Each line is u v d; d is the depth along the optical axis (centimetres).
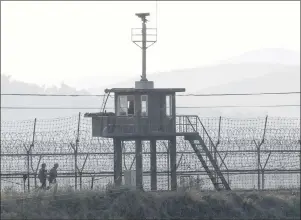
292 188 15612
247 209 14762
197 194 14750
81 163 15825
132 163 15375
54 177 14538
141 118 15588
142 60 16275
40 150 14950
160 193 14738
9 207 13512
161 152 15438
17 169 15338
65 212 13775
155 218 14238
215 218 14525
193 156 16050
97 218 13900
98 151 16112
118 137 15400
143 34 16300
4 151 14775
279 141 15175
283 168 16125
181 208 14500
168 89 15700
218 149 16550
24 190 14450
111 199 14300
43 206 13700
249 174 16588
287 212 14800
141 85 16000
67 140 16362
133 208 14200
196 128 15650
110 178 16075
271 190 15450
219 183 15338
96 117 15662
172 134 15500
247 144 15312
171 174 15275
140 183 15100
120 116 15650
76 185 14738
